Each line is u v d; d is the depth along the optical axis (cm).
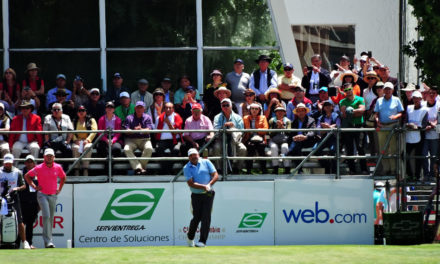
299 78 7881
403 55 9306
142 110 6725
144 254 5503
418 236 6412
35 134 6725
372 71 7050
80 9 7606
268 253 5603
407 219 6394
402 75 9338
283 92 7219
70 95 7144
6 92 7194
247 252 5656
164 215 6612
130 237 6581
